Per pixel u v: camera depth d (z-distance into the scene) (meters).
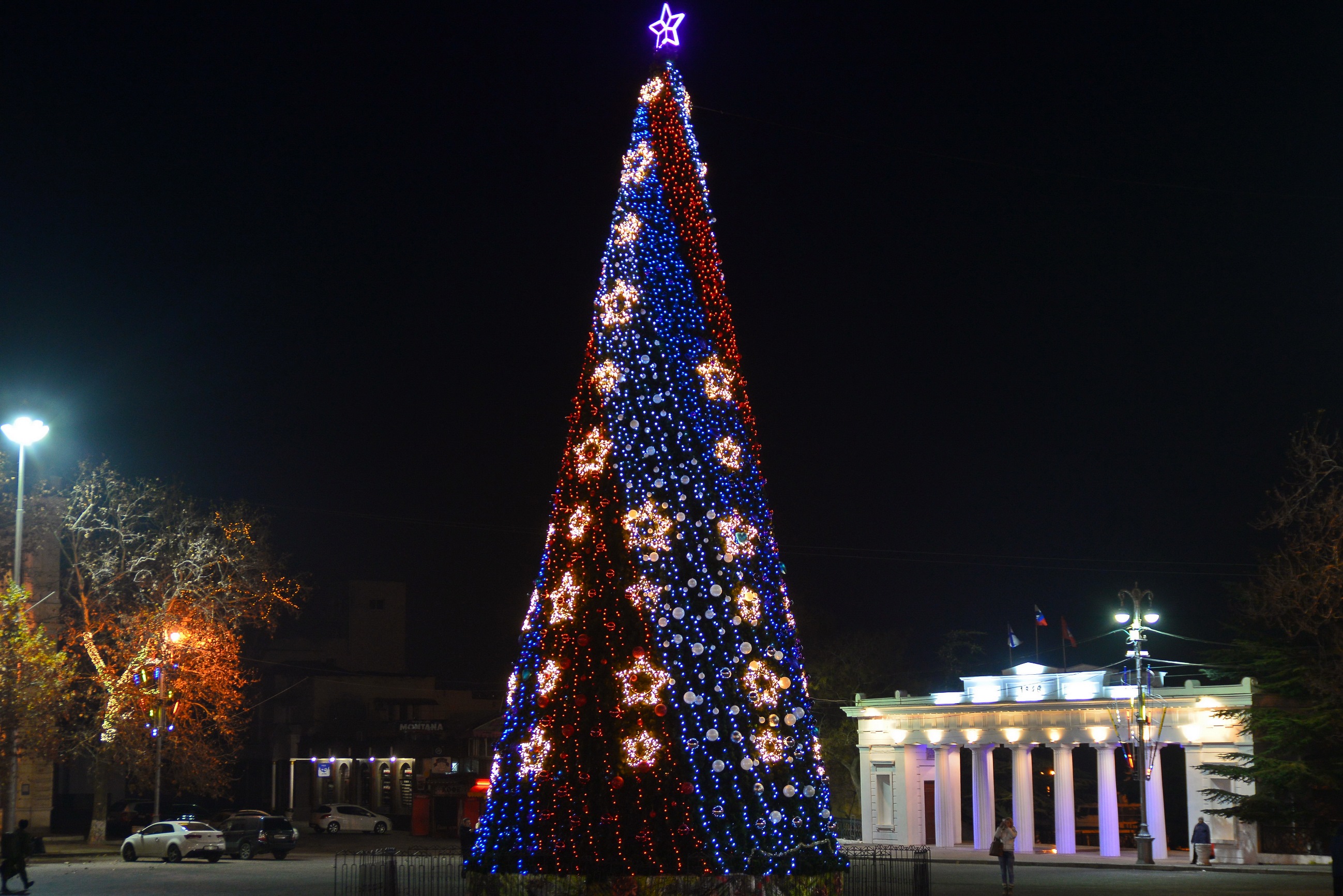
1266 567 39.34
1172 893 31.02
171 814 64.44
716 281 18.97
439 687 86.19
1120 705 49.12
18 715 40.62
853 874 28.12
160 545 52.38
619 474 17.67
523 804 17.17
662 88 19.47
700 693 16.91
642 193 19.02
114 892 30.89
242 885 33.09
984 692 53.69
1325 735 43.09
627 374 18.16
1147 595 48.03
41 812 63.12
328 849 56.47
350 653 85.38
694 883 16.34
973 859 47.28
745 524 17.88
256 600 55.12
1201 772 47.06
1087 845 59.06
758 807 16.77
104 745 52.28
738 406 18.48
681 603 17.19
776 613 17.88
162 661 51.41
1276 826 44.50
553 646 17.50
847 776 68.69
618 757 16.67
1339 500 36.38
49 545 59.28
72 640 52.56
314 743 77.25
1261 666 46.19
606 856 16.47
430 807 67.25
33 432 41.62
